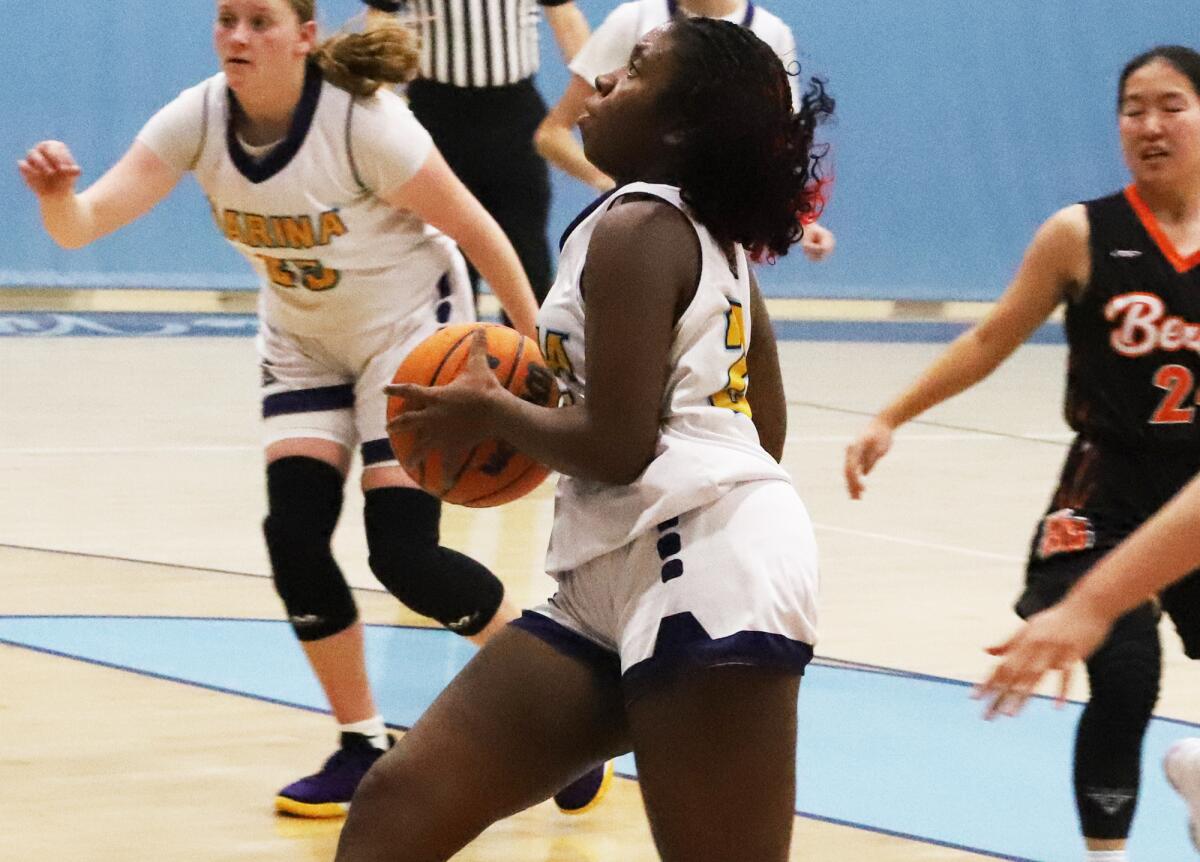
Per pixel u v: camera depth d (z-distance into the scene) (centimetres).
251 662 625
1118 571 259
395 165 465
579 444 306
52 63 1636
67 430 1109
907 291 1906
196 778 502
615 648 324
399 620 700
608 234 308
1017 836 482
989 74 1936
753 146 318
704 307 315
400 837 315
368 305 484
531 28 900
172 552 797
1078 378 443
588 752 325
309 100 462
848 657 669
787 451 1152
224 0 456
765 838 306
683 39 322
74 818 464
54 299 1652
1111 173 1980
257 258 488
